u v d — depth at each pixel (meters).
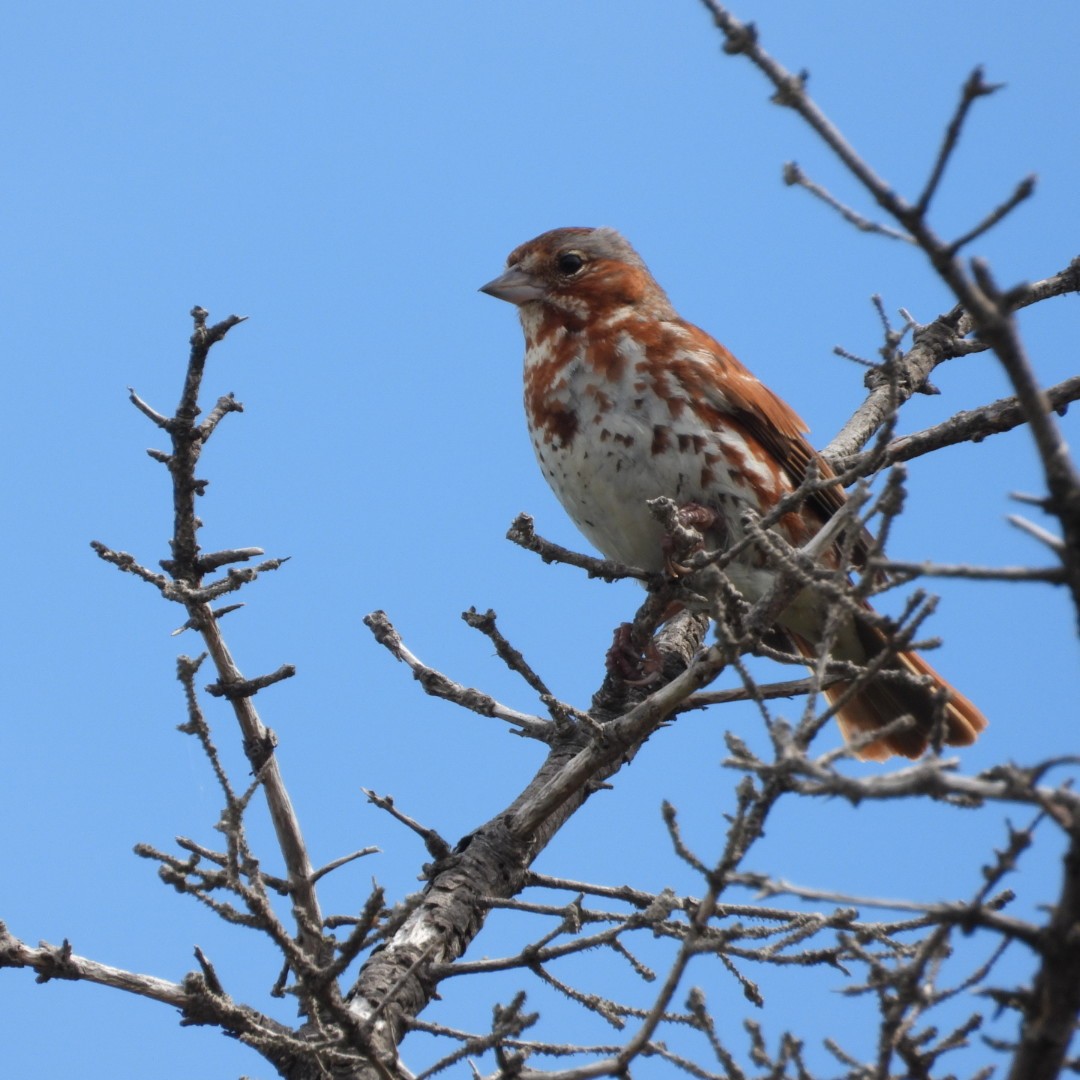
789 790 6.39
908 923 8.46
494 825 10.28
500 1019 7.23
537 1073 6.94
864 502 7.60
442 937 9.56
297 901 8.93
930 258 4.88
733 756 6.11
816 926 7.84
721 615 7.76
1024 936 5.11
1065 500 4.71
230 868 7.34
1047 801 4.84
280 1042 7.73
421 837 10.15
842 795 5.11
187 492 9.38
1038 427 4.78
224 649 9.62
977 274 4.80
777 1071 6.82
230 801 7.45
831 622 6.65
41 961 8.35
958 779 4.91
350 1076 8.38
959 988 6.96
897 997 6.51
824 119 5.01
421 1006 9.10
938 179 4.80
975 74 4.66
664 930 8.34
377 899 7.19
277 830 9.60
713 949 6.88
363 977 9.14
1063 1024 5.11
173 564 9.53
